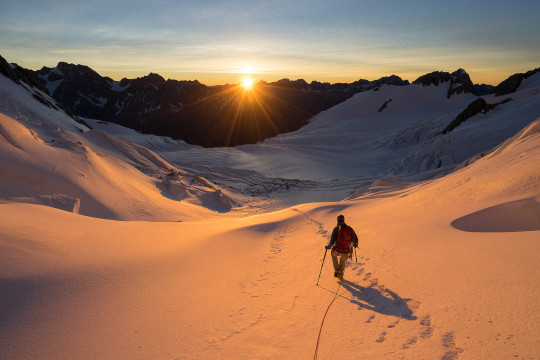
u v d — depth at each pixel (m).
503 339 3.49
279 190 74.00
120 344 4.45
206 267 8.48
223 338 4.74
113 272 6.73
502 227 8.51
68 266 6.45
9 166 25.42
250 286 7.21
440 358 3.48
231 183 84.75
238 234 14.31
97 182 30.66
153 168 55.50
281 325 5.11
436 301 4.82
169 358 4.20
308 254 9.93
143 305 5.66
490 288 4.64
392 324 4.50
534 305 3.89
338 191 72.56
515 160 12.88
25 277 5.55
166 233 12.20
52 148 32.28
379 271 6.90
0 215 8.35
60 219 10.11
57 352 4.12
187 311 5.64
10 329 4.36
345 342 4.29
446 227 8.98
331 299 5.96
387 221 12.45
